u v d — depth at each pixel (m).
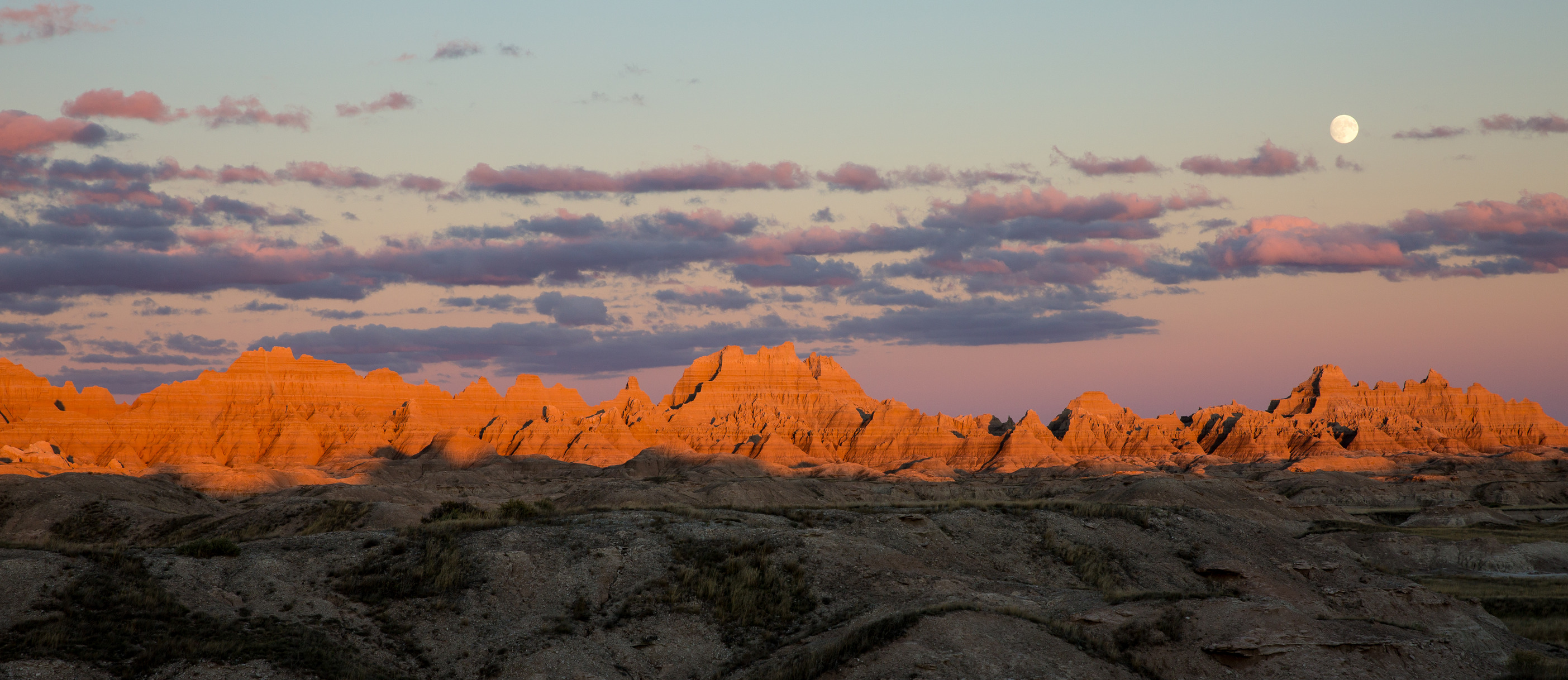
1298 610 43.75
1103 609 41.81
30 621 36.09
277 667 36.12
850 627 41.16
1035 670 35.69
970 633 37.59
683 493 127.62
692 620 43.69
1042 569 56.38
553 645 40.56
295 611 41.19
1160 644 38.62
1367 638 40.44
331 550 47.00
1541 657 46.75
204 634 37.69
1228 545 61.44
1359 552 93.31
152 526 83.62
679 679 39.91
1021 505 65.06
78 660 34.59
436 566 45.94
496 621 43.06
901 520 58.41
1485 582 78.94
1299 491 185.75
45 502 89.44
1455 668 41.00
